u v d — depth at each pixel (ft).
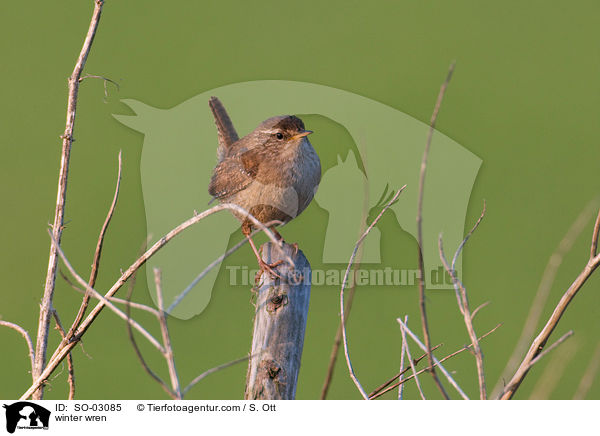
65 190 19.30
